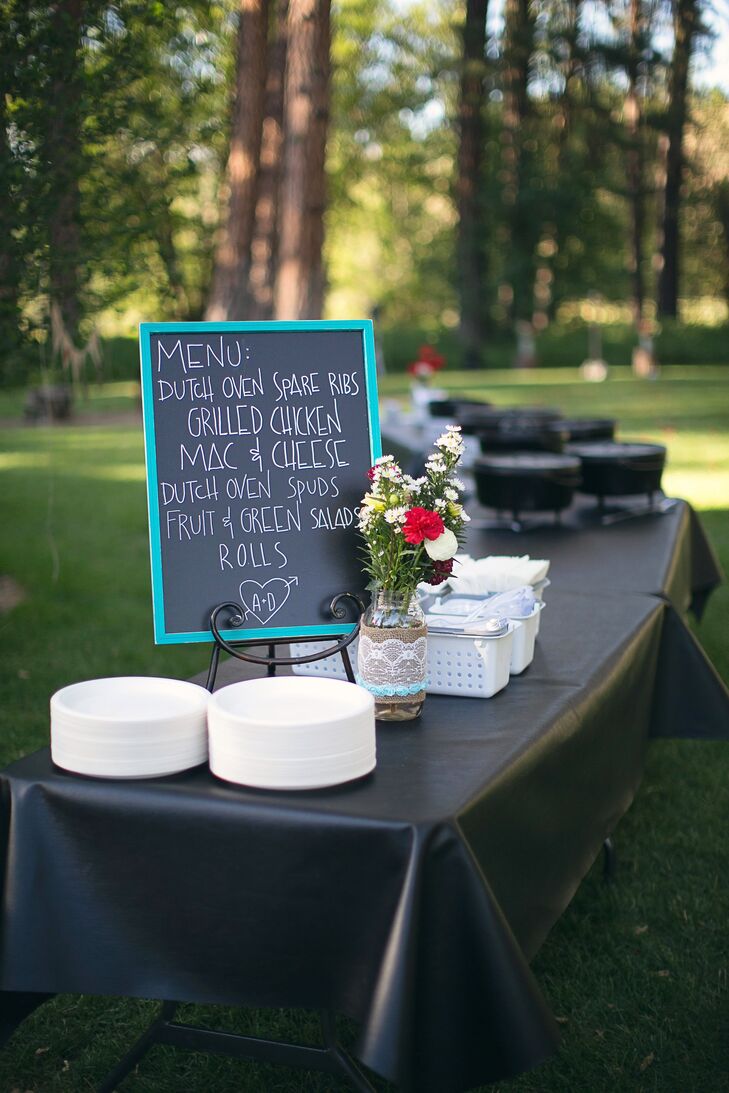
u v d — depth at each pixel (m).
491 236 28.83
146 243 5.51
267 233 16.22
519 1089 2.18
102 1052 2.33
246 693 1.88
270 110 15.99
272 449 2.18
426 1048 1.59
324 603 2.16
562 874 2.11
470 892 1.59
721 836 3.34
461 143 27.41
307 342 2.23
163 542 2.11
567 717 2.11
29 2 4.72
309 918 1.67
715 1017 2.42
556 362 29.70
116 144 5.27
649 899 2.95
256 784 1.72
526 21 27.05
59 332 5.17
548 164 29.22
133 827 1.73
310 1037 2.33
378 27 30.72
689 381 22.52
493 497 4.31
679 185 29.00
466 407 6.84
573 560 3.67
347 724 1.72
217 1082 2.21
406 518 1.96
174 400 2.16
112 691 1.94
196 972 1.74
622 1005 2.48
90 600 6.12
